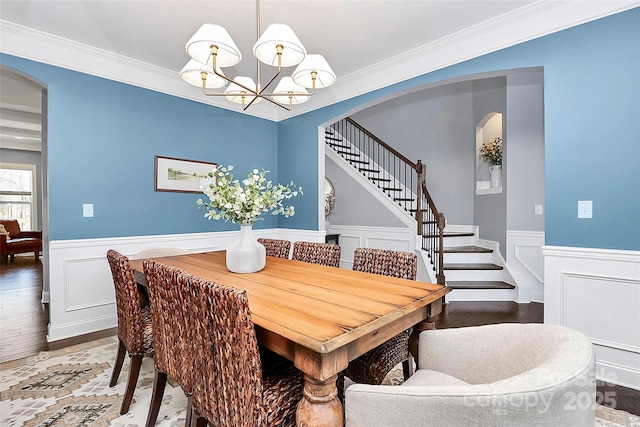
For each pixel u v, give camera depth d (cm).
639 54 200
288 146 440
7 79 373
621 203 206
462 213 524
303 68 193
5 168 750
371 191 494
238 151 417
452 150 536
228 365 108
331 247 255
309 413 103
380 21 254
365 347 118
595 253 213
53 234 284
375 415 93
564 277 225
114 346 271
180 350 133
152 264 139
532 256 401
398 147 593
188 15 246
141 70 333
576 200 221
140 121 335
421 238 440
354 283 173
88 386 208
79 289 297
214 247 394
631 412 181
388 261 210
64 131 289
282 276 190
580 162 220
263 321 115
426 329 158
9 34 262
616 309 207
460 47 274
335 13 244
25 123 596
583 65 218
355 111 369
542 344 107
